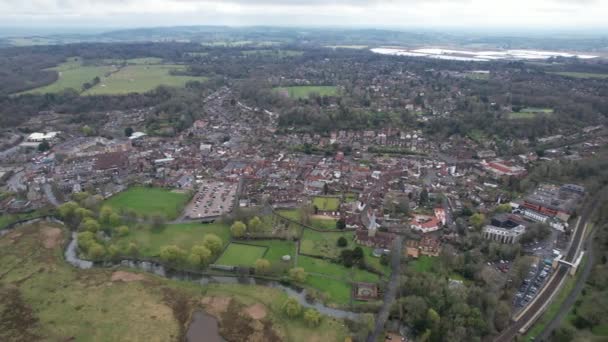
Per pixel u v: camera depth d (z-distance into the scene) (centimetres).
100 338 18700
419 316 19050
